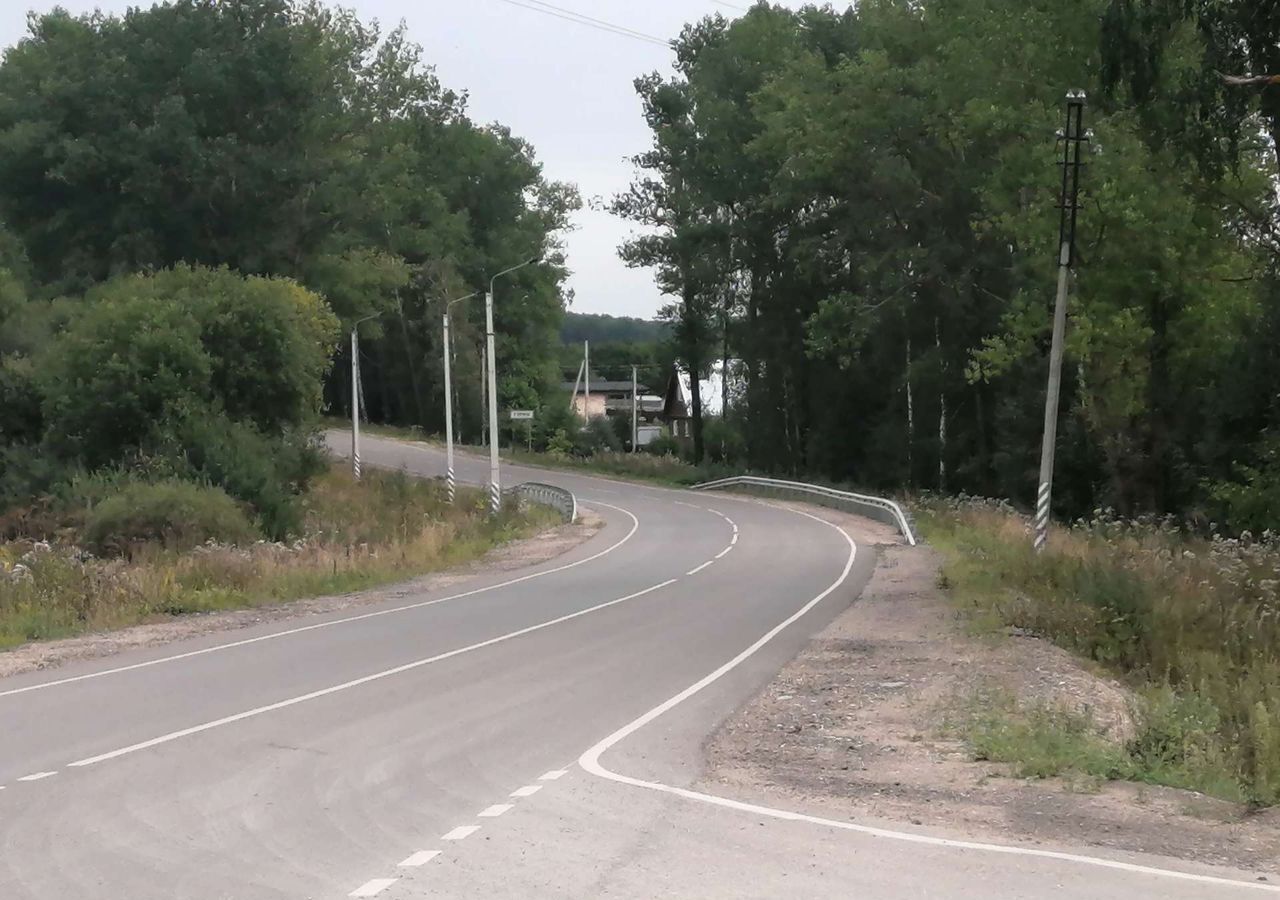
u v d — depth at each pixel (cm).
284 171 6169
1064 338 3919
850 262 6328
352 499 4981
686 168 7131
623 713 1256
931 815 842
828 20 6588
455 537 3775
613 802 870
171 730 1161
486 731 1152
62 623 2053
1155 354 4056
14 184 6294
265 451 4519
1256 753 984
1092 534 3195
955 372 5769
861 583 2705
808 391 7169
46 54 6988
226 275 5034
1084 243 3819
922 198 5572
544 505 5197
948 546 3475
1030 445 5194
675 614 2189
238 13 6525
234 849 747
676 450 11156
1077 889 667
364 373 10694
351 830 791
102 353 4472
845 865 712
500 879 682
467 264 9369
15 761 1024
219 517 3453
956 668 1558
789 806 866
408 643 1830
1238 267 3828
